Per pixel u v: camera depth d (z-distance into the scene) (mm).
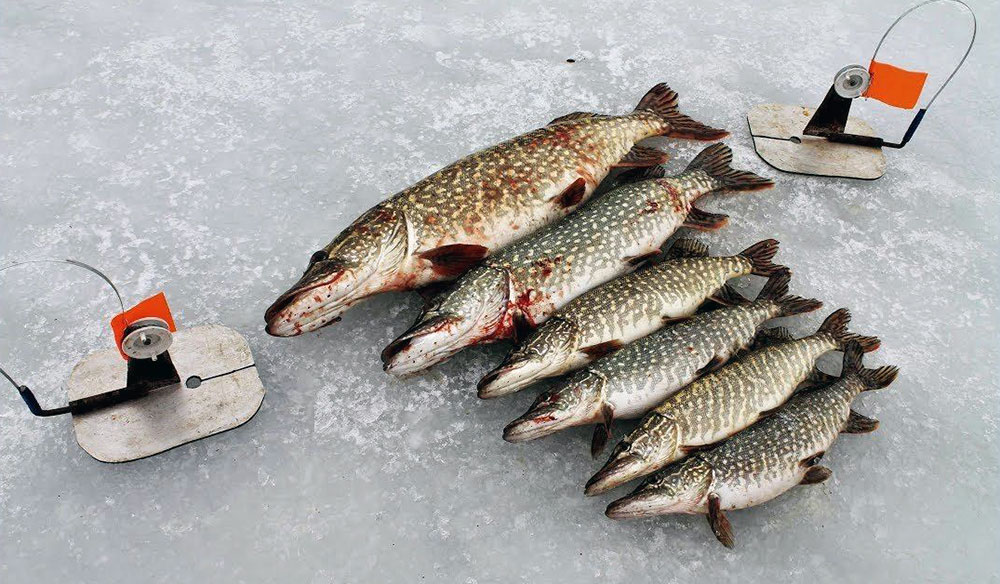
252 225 1197
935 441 1052
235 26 1445
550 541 967
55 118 1298
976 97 1413
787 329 1099
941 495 1016
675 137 1224
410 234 1058
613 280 1064
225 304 1117
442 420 1040
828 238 1221
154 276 1138
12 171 1233
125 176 1239
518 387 1001
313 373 1066
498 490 996
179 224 1192
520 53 1428
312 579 938
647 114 1216
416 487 996
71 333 1082
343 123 1317
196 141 1286
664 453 962
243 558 946
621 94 1372
